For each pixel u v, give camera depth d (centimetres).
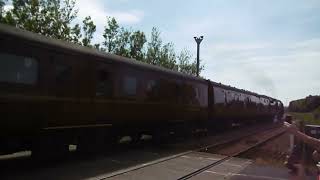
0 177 1177
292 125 716
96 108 1625
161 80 2216
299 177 944
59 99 1423
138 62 1997
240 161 1928
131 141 2084
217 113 3234
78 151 1633
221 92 3331
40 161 1453
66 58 1455
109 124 1731
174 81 2392
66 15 3077
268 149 2483
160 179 1348
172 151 2017
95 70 1616
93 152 1709
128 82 1867
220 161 1845
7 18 2820
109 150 1852
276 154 2250
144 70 2020
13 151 1332
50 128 1401
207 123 3122
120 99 1794
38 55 1330
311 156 930
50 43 1382
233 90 3728
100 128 1698
